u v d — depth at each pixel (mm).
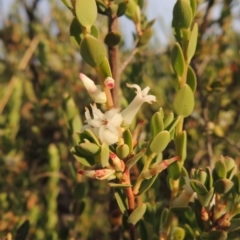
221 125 372
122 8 190
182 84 160
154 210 193
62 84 471
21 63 436
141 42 215
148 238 189
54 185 337
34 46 442
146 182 154
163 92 401
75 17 151
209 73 356
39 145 424
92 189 405
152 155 152
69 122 226
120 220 230
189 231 185
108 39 193
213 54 363
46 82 437
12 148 386
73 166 240
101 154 139
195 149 341
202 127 329
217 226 159
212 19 328
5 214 311
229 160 161
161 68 457
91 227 424
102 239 424
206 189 153
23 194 361
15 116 397
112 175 147
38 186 407
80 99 452
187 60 159
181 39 160
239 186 158
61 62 467
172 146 271
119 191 159
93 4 144
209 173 159
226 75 373
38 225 323
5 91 441
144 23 227
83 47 142
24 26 517
